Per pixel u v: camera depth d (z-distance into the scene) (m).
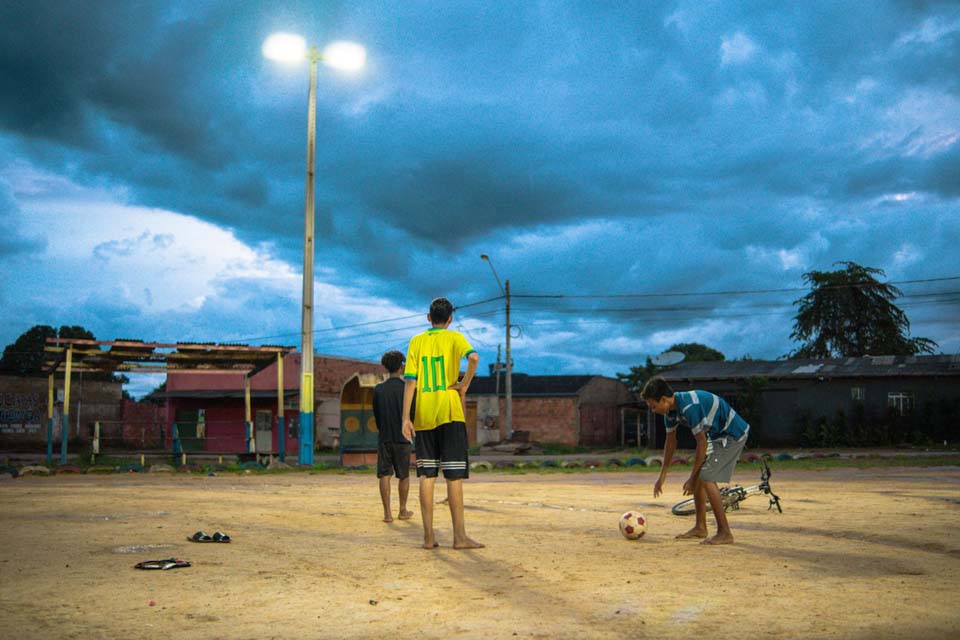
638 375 55.31
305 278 21.38
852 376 37.09
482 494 10.88
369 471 19.39
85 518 7.61
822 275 54.28
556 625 3.38
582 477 16.19
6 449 41.34
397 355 7.84
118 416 46.53
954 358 38.53
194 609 3.72
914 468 18.66
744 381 39.69
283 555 5.32
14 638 3.20
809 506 8.72
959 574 4.50
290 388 38.94
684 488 6.00
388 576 4.55
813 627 3.28
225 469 20.22
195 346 22.55
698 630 3.26
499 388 47.22
